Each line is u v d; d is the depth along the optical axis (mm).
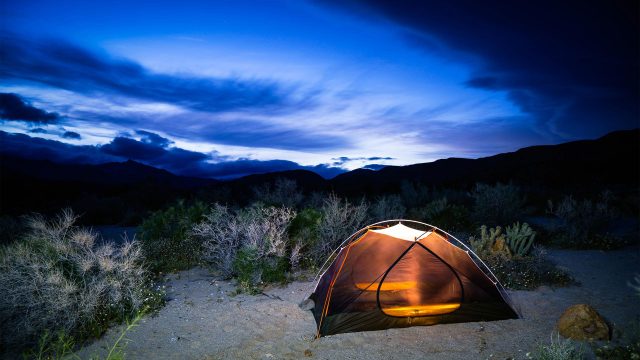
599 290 7133
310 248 9344
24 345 5184
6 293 5293
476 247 8602
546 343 5051
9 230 12250
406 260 6430
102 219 18844
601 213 11359
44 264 5992
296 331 5645
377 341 5277
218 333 5621
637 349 4570
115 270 6566
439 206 14102
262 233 8547
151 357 4934
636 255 9719
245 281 7621
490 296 5984
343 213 9867
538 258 8023
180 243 10289
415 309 5801
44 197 23141
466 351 4934
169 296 7242
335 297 5848
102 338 5477
